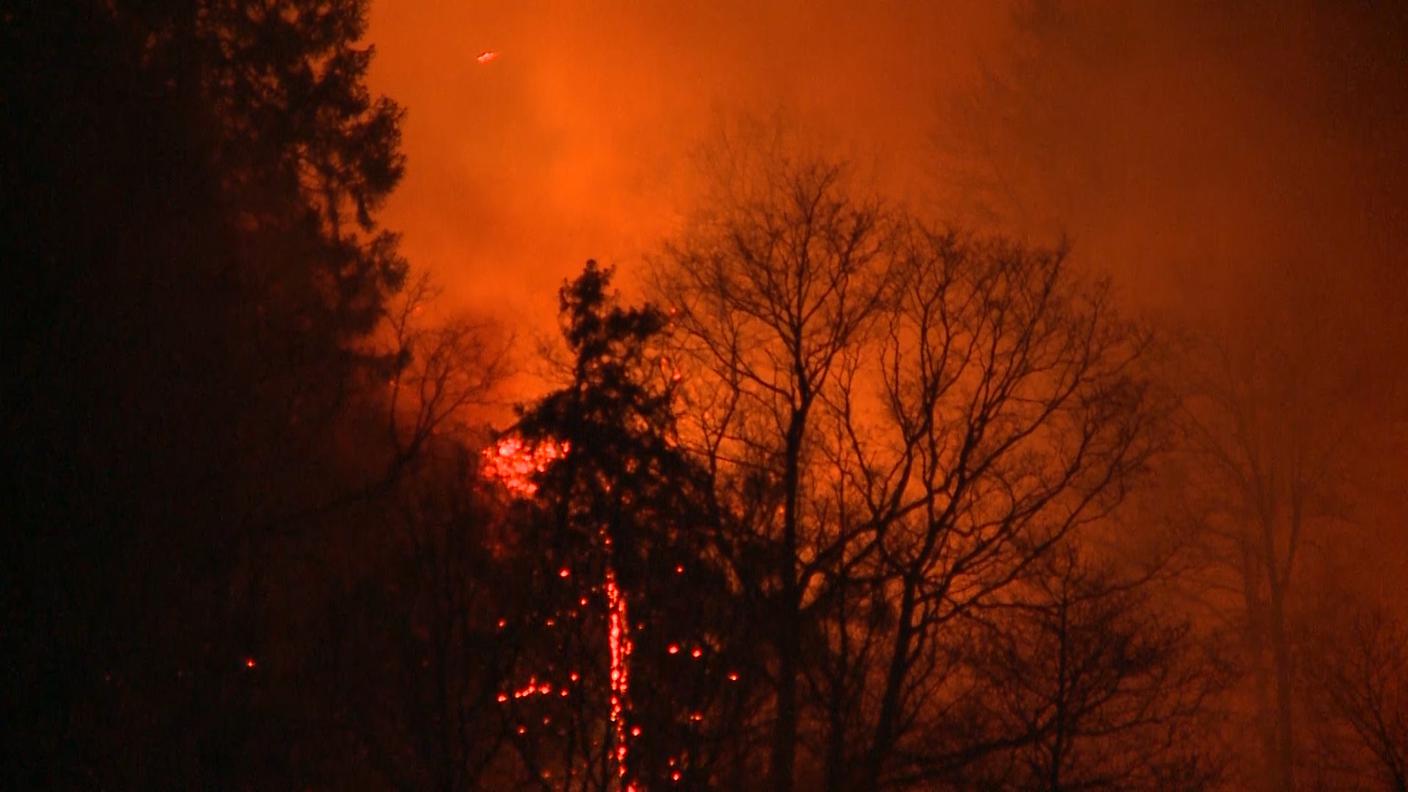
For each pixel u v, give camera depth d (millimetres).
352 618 14914
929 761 17734
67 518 17031
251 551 17297
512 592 14492
